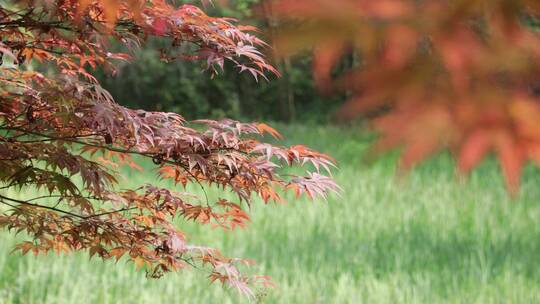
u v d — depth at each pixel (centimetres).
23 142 433
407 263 1090
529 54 74
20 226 461
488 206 1430
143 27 367
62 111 414
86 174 414
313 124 2845
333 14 77
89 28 397
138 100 3117
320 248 1145
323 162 454
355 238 1234
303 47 79
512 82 75
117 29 414
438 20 77
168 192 486
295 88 3194
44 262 987
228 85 3241
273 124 2655
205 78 3206
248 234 1208
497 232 1271
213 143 437
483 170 1734
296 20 80
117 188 1405
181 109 3209
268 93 3325
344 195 1505
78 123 392
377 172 1673
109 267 988
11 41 442
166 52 444
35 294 884
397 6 77
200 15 424
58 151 426
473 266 1059
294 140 2303
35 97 422
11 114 446
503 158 73
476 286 988
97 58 467
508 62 74
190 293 902
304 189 454
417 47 77
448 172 1712
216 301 873
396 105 77
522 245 1208
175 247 504
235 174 430
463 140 74
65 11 389
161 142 424
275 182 465
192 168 449
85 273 949
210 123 442
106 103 402
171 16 408
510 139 73
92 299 881
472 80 75
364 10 77
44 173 424
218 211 1277
